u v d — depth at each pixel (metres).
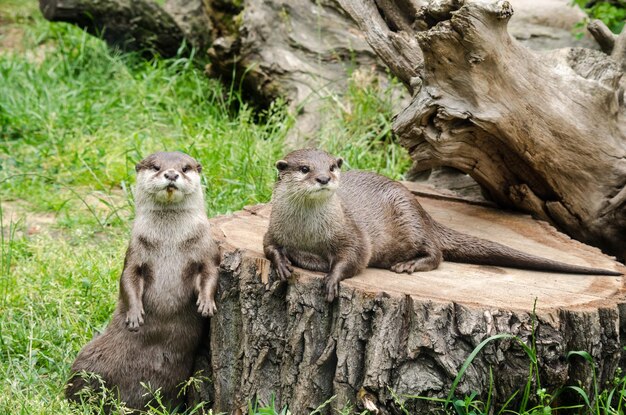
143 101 13.77
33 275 9.18
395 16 9.11
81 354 7.10
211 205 10.35
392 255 7.28
